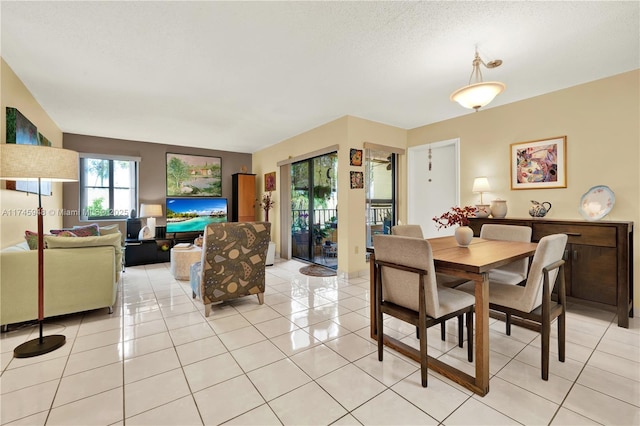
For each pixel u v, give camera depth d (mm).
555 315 1833
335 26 2105
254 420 1443
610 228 2602
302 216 5527
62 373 1834
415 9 1918
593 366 1899
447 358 2023
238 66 2699
